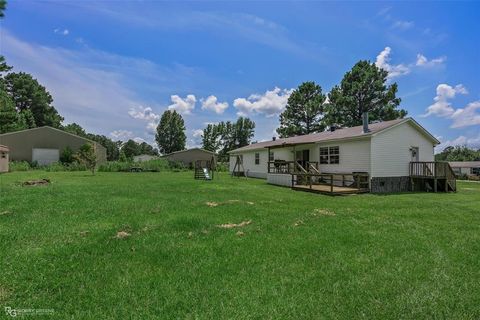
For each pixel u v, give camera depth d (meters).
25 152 33.81
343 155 16.05
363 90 32.56
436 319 2.68
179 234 5.22
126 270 3.59
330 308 2.80
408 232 5.66
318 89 38.53
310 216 7.09
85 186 13.43
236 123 66.19
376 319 2.65
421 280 3.47
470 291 3.21
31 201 8.42
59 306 2.73
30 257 3.89
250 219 6.59
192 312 2.67
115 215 6.71
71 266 3.65
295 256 4.20
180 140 68.94
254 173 25.59
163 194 10.80
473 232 5.75
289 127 37.94
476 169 45.03
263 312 2.70
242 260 3.99
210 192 11.88
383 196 12.31
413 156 15.97
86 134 74.00
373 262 4.02
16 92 50.12
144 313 2.64
